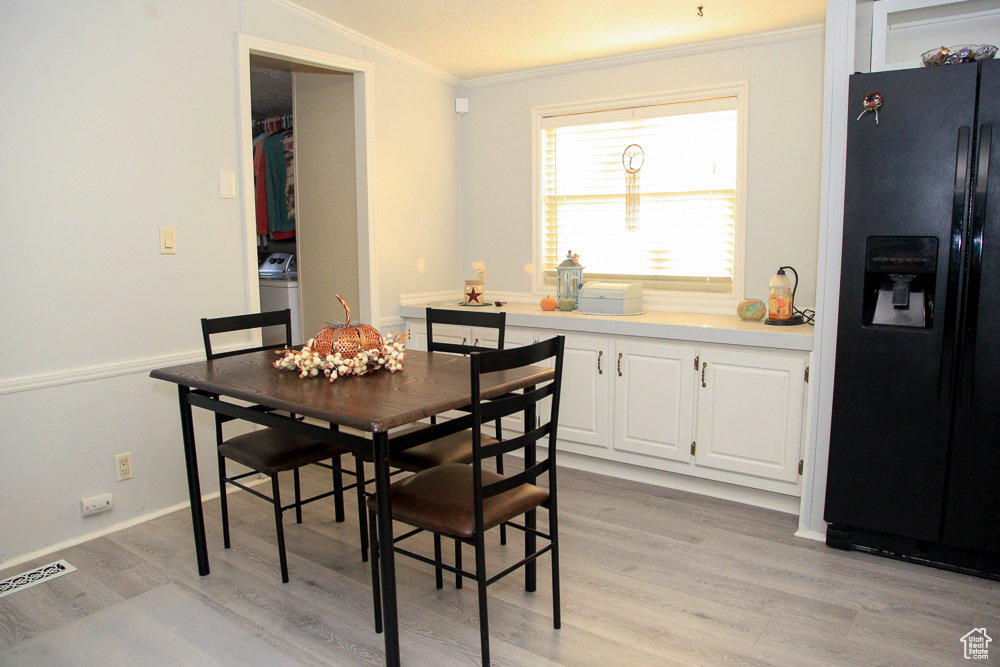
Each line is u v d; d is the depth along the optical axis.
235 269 3.03
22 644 1.95
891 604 2.16
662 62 3.59
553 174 4.06
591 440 3.39
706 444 3.05
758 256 3.43
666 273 3.75
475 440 1.72
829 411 2.59
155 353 2.75
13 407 2.35
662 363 3.13
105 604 2.17
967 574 2.36
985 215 2.17
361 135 3.59
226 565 2.43
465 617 2.10
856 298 2.41
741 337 2.88
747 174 3.41
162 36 2.67
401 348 2.40
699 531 2.73
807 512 2.69
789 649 1.92
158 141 2.69
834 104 2.44
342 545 2.61
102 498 2.62
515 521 2.82
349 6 3.07
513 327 3.62
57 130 2.39
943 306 2.26
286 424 1.96
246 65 2.96
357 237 3.74
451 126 4.26
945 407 2.29
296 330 4.25
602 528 2.75
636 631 2.01
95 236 2.52
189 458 2.30
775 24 3.17
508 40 3.48
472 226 4.38
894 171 2.29
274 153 4.70
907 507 2.40
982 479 2.26
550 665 1.85
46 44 2.34
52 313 2.42
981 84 2.14
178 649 1.93
